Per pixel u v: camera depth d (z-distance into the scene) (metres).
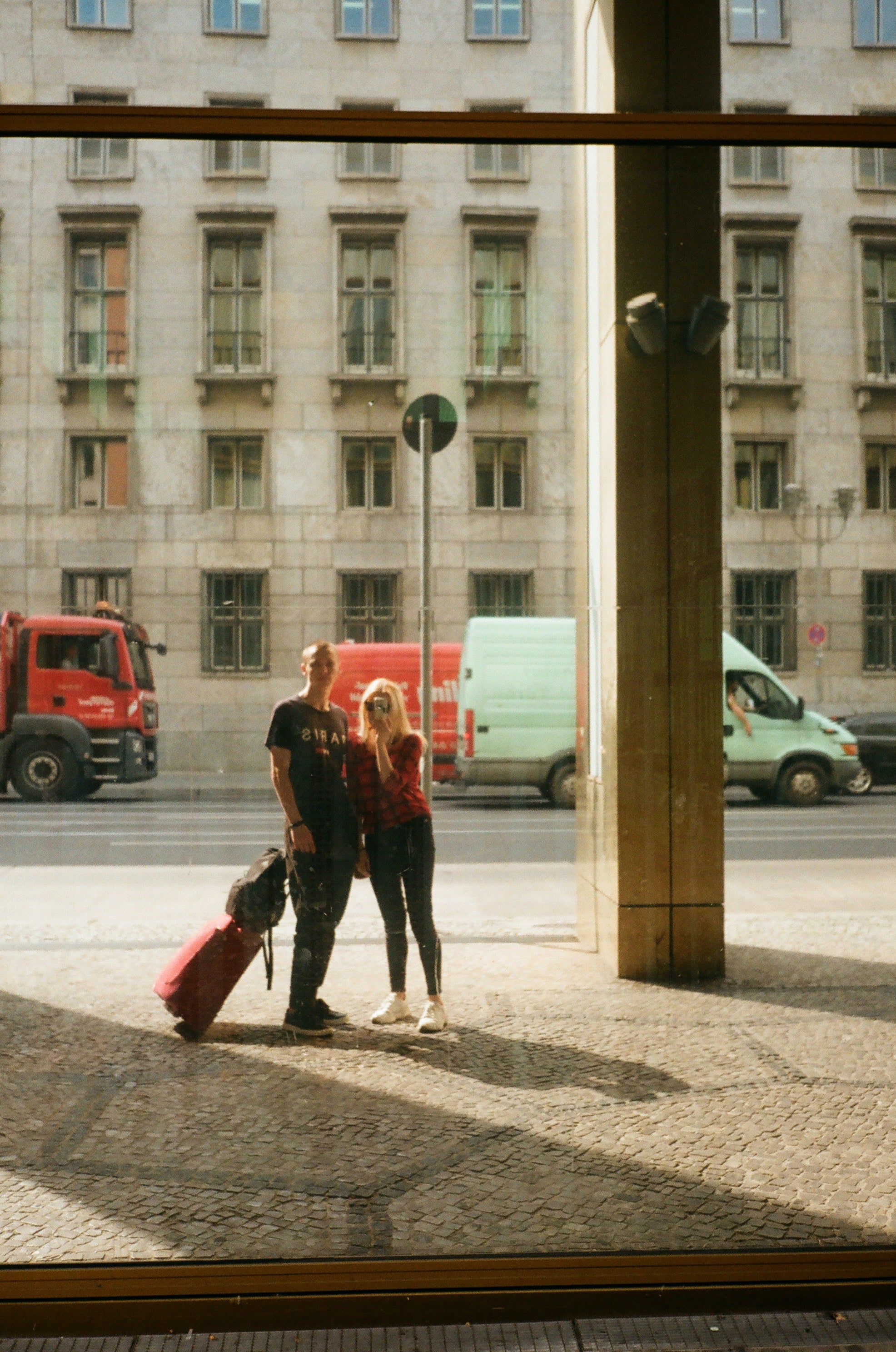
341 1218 3.17
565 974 4.82
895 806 5.12
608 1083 4.00
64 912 4.73
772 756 5.06
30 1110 3.77
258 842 4.54
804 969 4.90
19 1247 3.02
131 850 4.71
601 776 5.07
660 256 4.66
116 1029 4.21
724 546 4.88
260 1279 2.93
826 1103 3.87
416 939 4.36
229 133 3.58
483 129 3.63
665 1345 2.77
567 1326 2.89
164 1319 2.89
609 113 3.67
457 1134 3.66
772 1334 2.84
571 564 4.80
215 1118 3.71
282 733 4.42
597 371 4.75
